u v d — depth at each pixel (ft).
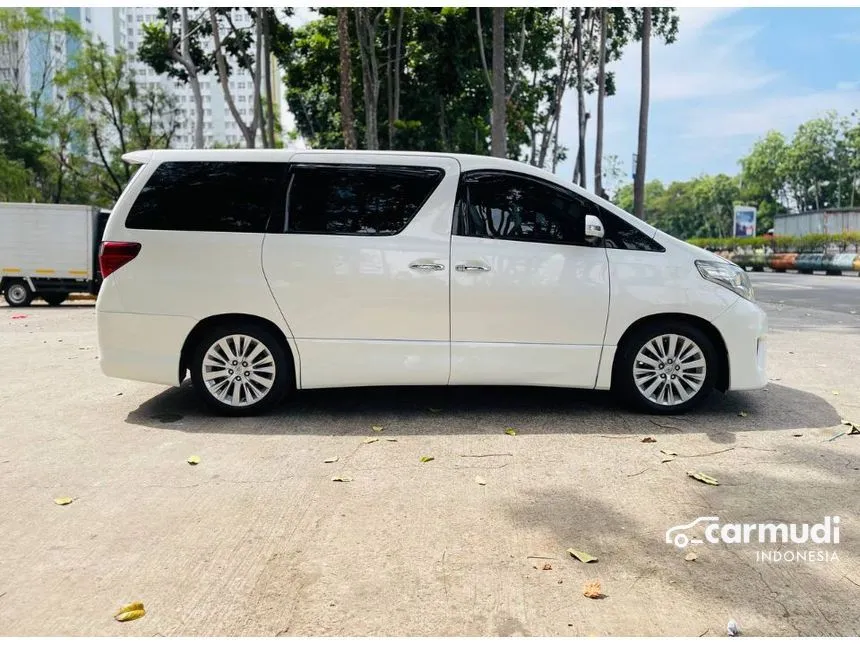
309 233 16.92
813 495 12.36
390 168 17.20
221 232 16.98
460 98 91.97
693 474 13.21
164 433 16.19
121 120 122.83
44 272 65.57
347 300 16.76
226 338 17.22
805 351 28.25
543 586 9.27
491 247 16.85
